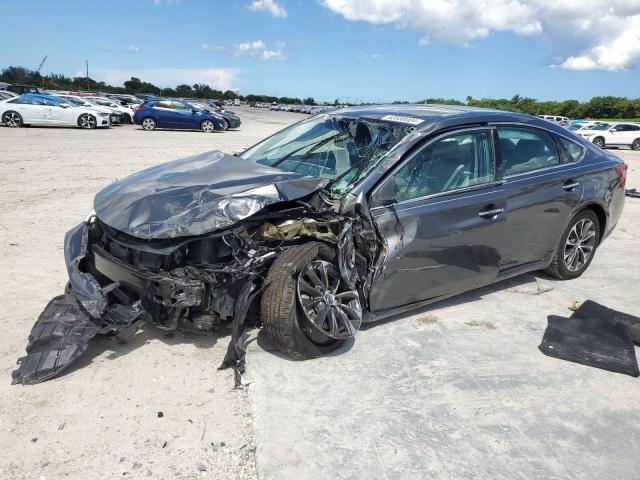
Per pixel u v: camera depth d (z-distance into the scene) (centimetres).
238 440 285
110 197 387
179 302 328
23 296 452
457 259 421
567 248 532
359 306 372
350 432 295
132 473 259
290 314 342
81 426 290
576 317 451
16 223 682
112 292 375
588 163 525
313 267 353
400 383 345
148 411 305
